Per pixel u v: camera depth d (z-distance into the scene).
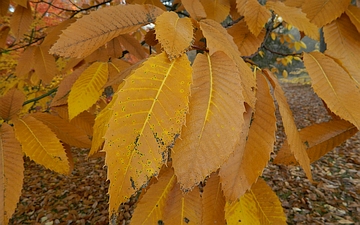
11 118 0.35
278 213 0.25
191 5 0.26
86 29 0.22
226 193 0.21
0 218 0.26
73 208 1.91
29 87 1.17
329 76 0.25
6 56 1.10
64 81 0.37
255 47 0.30
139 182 0.14
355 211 1.55
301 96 3.98
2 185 0.27
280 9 0.29
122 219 1.51
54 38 0.49
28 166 2.42
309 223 1.49
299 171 1.98
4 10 0.58
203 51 0.22
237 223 0.24
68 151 0.40
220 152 0.16
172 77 0.16
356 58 0.30
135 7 0.23
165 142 0.15
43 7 1.18
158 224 0.26
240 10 0.30
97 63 0.32
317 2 0.31
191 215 0.25
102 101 0.60
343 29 0.31
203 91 0.18
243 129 0.21
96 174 2.27
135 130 0.15
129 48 0.44
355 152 2.15
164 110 0.15
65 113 0.40
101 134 0.22
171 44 0.17
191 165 0.16
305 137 0.30
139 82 0.16
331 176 1.89
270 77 0.24
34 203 1.98
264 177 1.92
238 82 0.18
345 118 0.22
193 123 0.17
